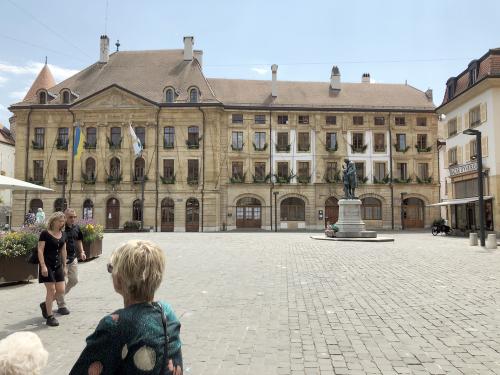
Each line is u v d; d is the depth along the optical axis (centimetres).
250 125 5275
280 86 5725
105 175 5112
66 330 714
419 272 1335
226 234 3872
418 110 5403
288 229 5222
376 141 5400
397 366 541
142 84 5403
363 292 1020
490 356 576
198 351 605
